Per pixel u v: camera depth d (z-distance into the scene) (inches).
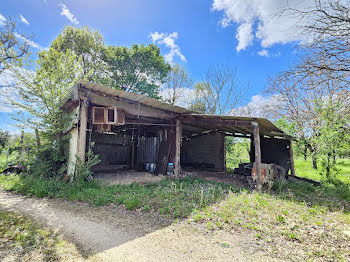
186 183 278.2
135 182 271.6
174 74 843.4
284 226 134.0
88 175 255.3
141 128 463.2
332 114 308.3
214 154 482.6
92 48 621.6
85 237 116.1
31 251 98.7
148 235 120.1
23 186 217.6
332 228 133.7
